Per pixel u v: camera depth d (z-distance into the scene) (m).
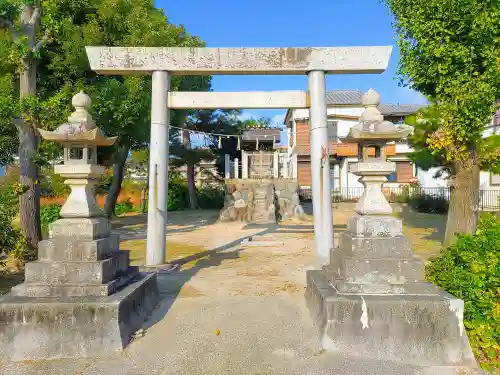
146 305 5.78
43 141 9.93
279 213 19.64
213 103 8.78
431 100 8.52
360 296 4.77
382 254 5.00
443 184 25.25
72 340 4.56
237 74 8.89
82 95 5.70
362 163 5.38
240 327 5.26
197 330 5.19
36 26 9.89
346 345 4.59
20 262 8.67
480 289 4.97
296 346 4.73
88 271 4.95
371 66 8.51
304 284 7.39
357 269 4.94
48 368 4.29
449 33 7.59
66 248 5.03
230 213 19.06
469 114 7.37
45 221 13.79
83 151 5.46
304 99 8.81
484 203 20.36
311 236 14.12
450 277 5.39
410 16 8.18
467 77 7.48
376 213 5.25
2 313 4.58
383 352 4.52
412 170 26.16
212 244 12.55
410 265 4.91
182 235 14.73
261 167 23.72
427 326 4.55
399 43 8.55
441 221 17.67
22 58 9.38
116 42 12.12
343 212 21.41
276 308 5.95
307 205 24.78
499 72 7.01
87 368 4.29
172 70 8.64
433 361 4.45
